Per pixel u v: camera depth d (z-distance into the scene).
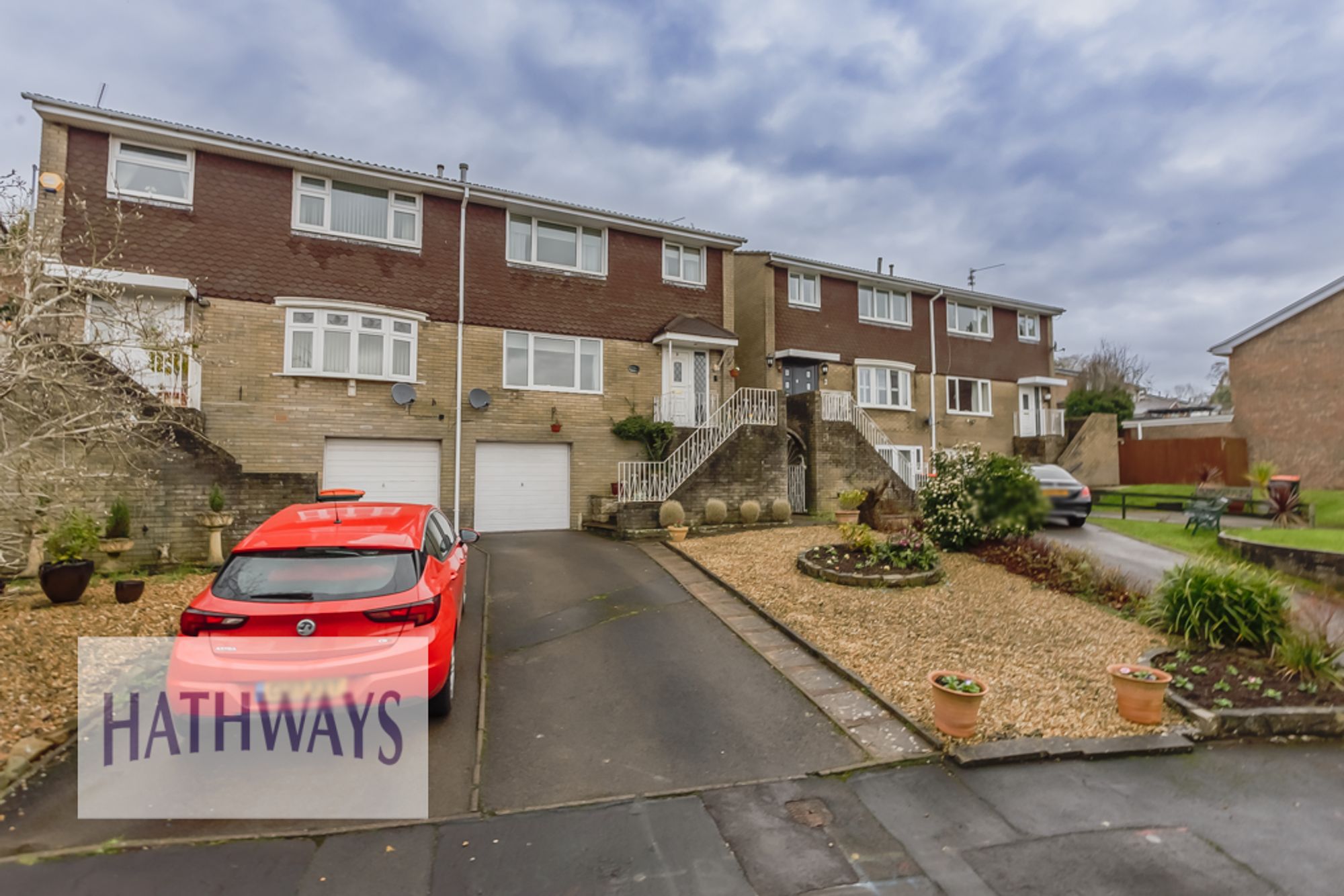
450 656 5.25
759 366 20.36
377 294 14.05
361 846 3.72
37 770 4.40
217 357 12.45
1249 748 5.23
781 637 7.45
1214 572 7.55
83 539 7.72
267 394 12.91
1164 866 3.64
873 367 22.19
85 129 11.96
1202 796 4.44
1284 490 15.19
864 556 10.44
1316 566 10.03
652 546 12.75
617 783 4.46
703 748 4.97
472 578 9.95
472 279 15.05
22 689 5.34
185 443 10.16
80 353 7.39
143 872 3.44
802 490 18.73
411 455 14.27
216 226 12.73
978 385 24.80
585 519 15.75
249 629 4.43
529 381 15.53
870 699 5.88
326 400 13.36
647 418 16.83
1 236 6.87
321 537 5.04
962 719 5.04
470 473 14.68
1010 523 4.23
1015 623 7.87
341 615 4.53
